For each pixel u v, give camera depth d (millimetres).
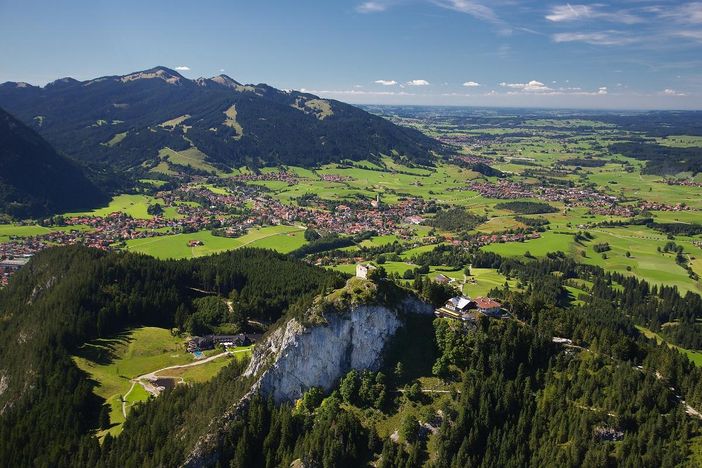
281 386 180000
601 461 149125
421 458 158625
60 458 169250
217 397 181000
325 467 157375
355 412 172500
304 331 181875
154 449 168375
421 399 170875
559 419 161375
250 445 167250
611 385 167625
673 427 155875
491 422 163500
